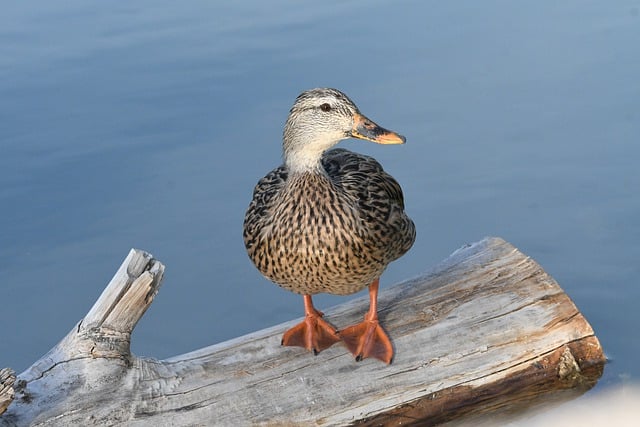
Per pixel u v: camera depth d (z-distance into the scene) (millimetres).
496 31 9945
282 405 5227
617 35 9781
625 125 8469
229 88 9039
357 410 5277
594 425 5488
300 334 5582
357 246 5328
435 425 5492
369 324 5605
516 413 5617
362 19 10281
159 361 5387
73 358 5188
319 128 5309
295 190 5344
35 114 8719
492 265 5977
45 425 4965
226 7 10703
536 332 5648
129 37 10016
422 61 9406
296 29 10086
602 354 5801
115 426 5027
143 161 8156
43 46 9828
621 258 7090
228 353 5473
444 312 5715
